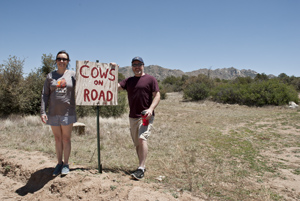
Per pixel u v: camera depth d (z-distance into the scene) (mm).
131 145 6090
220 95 23438
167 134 8062
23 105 10602
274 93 18641
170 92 42969
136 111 3596
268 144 6852
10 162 4094
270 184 3838
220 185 3637
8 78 10609
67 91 3240
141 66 3561
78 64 3326
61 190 3088
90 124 9164
